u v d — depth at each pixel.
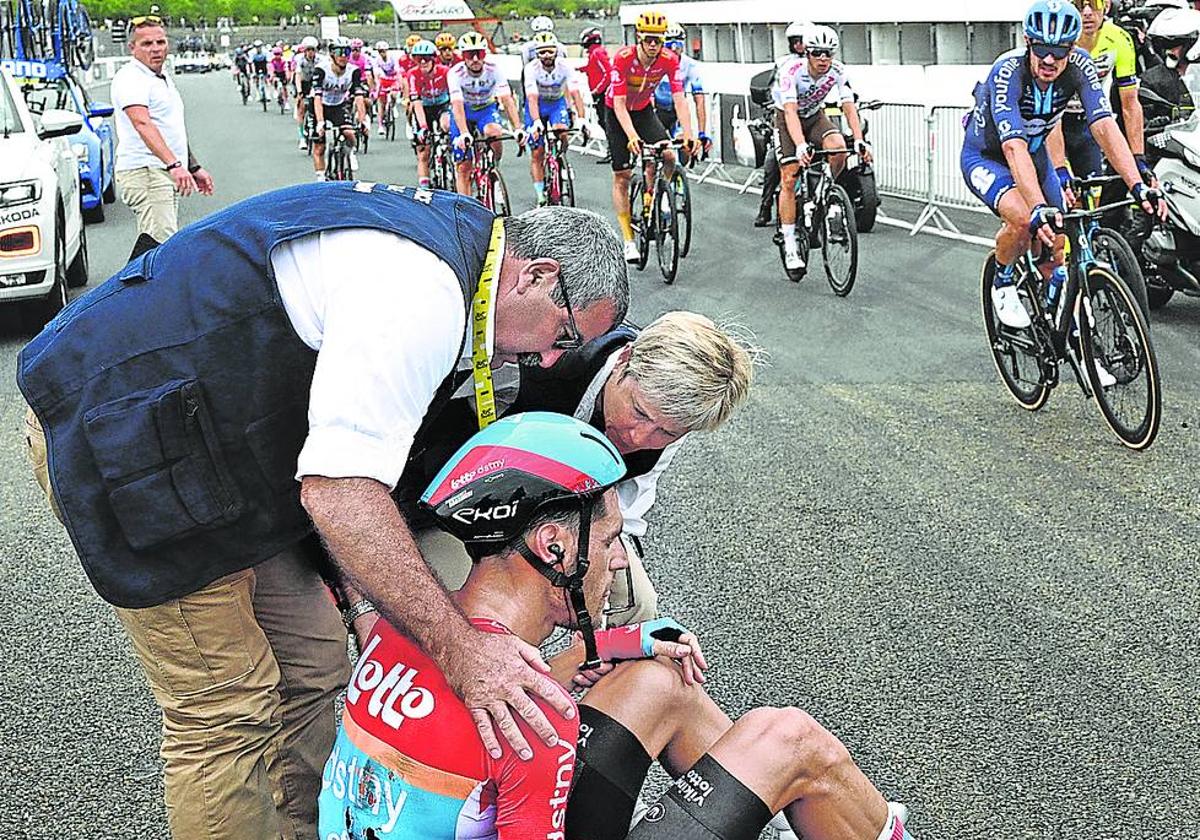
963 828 2.92
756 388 6.52
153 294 2.18
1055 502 4.81
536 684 1.94
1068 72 5.69
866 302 8.41
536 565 2.02
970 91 13.04
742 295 8.88
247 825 2.49
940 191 11.85
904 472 5.22
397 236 2.11
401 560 2.00
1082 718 3.34
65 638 4.01
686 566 4.39
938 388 6.40
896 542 4.51
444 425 2.44
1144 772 3.10
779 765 2.12
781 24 18.09
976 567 4.28
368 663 2.09
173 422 2.12
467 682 1.94
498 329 2.24
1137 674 3.54
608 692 2.21
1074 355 5.57
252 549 2.25
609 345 2.47
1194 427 5.58
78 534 2.18
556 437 2.04
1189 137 7.16
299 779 2.72
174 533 2.16
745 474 5.27
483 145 12.40
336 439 2.00
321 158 16.08
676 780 2.16
